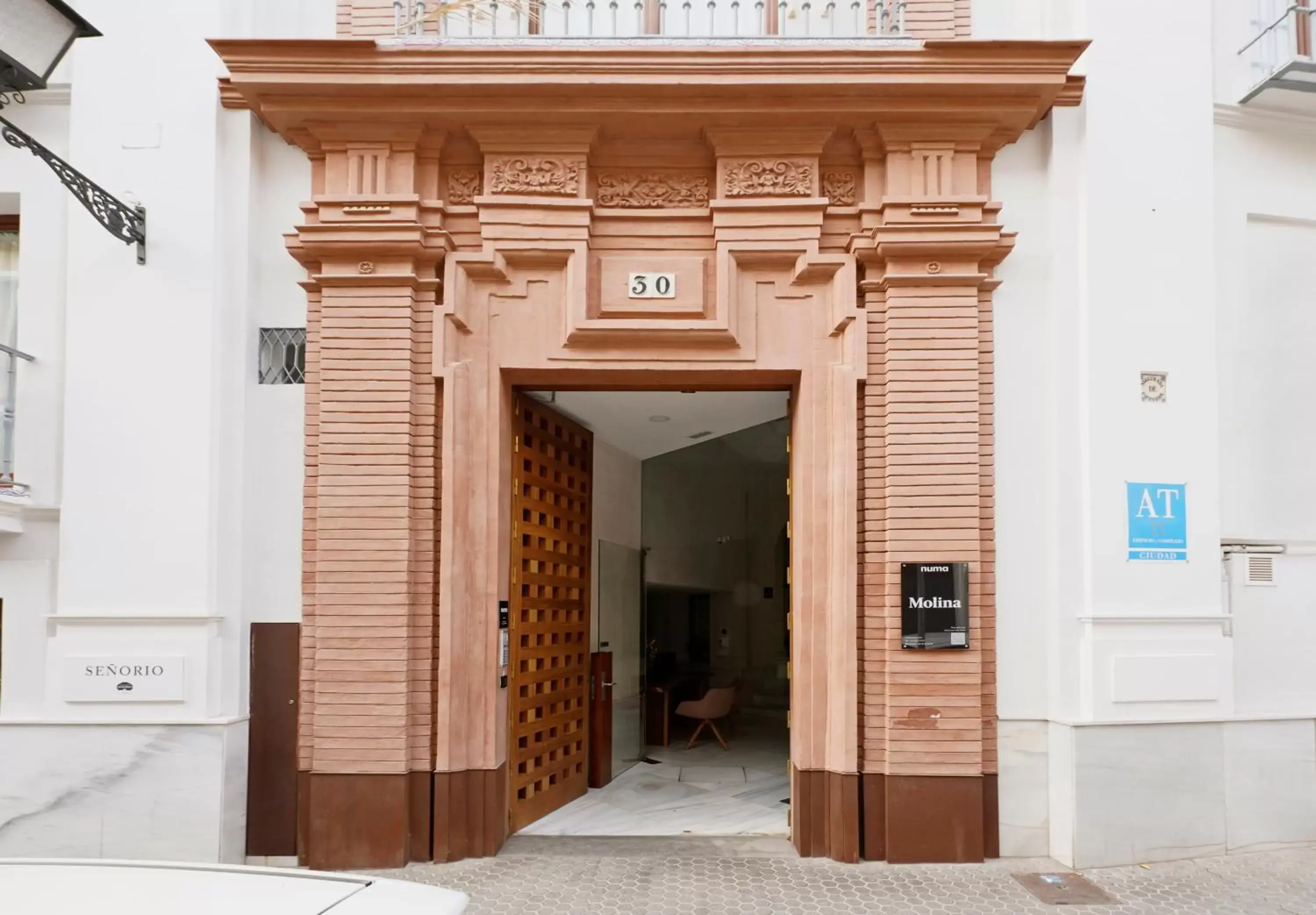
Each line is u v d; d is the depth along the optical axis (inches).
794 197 200.5
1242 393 214.7
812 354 202.1
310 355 200.2
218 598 190.9
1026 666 197.6
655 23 212.8
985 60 186.9
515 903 169.0
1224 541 210.5
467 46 187.3
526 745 224.4
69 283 193.9
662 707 344.2
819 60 187.5
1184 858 190.7
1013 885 177.3
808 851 195.3
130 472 190.5
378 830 186.4
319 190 202.2
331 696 188.5
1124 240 200.5
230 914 72.4
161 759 183.3
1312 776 200.2
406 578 190.9
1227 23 215.9
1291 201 218.7
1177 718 192.9
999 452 201.3
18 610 193.3
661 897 171.6
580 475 265.1
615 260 203.5
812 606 198.4
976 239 193.6
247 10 202.7
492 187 199.8
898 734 189.6
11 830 182.2
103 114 196.7
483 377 200.2
